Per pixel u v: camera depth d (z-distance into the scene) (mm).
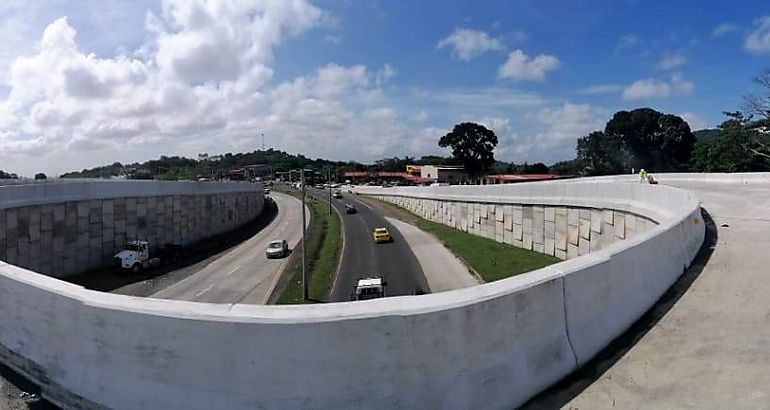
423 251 36250
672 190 13977
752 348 5359
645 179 34375
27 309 5621
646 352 5555
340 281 28672
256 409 4074
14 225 23297
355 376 4082
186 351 4266
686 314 6566
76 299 4980
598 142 82938
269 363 4082
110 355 4664
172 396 4293
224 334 4152
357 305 4340
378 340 4125
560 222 25062
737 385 4625
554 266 5691
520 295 4812
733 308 6590
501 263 26906
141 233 34688
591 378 5059
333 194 105812
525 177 93688
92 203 29484
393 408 4094
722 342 5586
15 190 23422
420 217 61469
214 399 4160
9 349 5828
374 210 73250
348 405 4051
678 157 77625
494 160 122062
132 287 26922
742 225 12953
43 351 5344
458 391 4301
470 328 4430
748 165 60844
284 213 72250
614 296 6199
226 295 26000
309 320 4062
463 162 120000
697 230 10734
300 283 28000
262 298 25406
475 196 38531
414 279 28125
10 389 5449
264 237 48719
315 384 4055
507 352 4664
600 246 20734
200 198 44875
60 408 5016
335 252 38281
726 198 20594
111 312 4648
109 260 31141
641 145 78062
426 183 115188
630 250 6719
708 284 7727
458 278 27031
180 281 28875
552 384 4945
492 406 4438
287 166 151875
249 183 65562
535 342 4918
